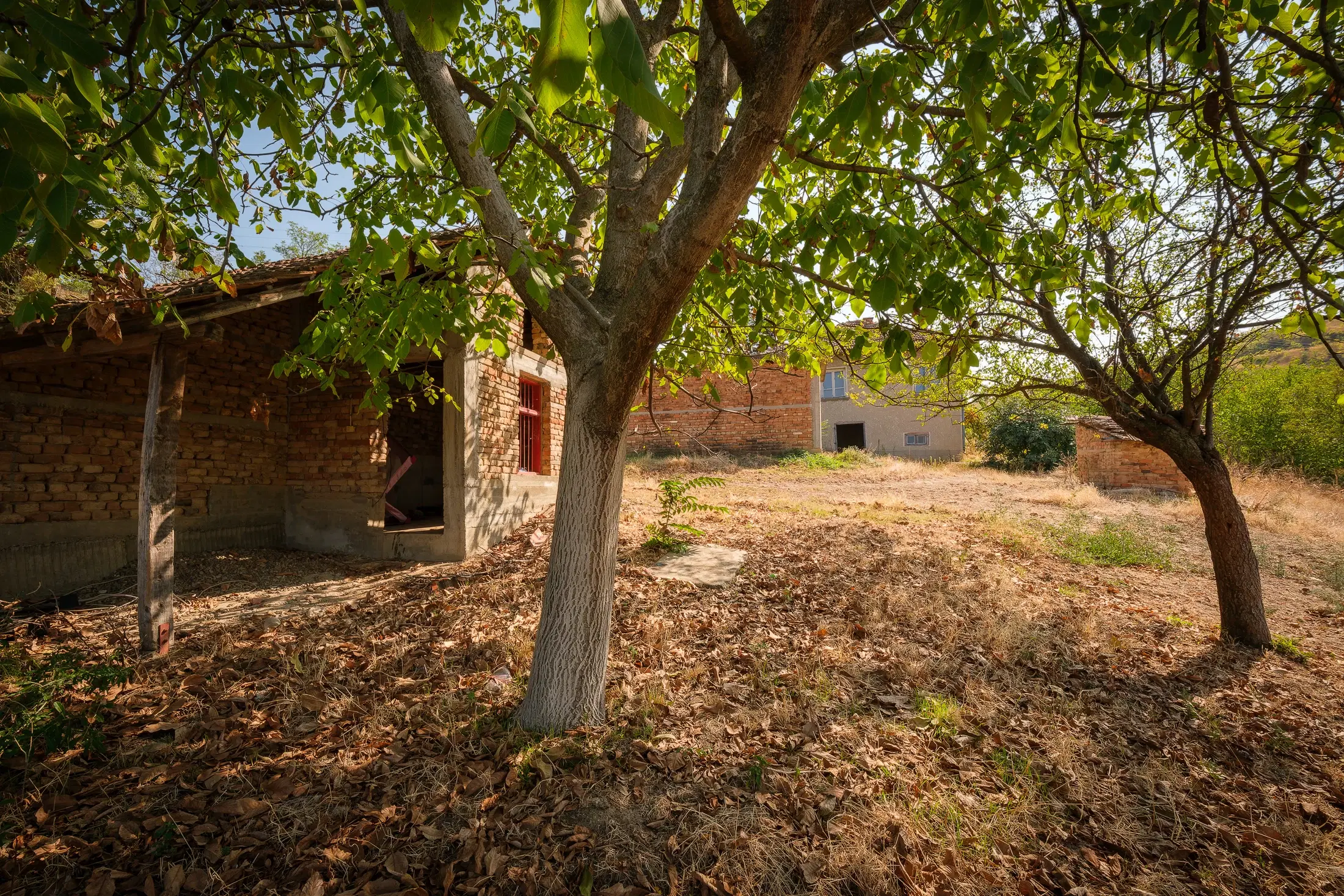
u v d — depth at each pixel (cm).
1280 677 470
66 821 271
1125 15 217
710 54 297
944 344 340
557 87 76
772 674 429
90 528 614
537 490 982
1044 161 345
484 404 816
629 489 1278
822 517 1003
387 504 891
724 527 903
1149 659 497
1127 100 308
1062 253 362
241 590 622
